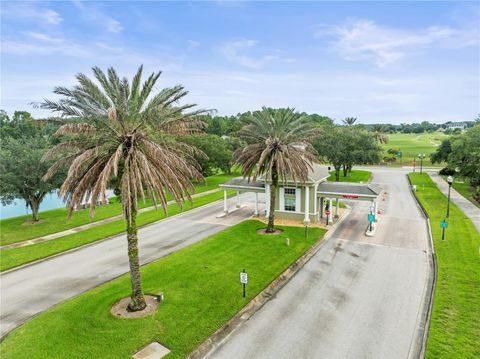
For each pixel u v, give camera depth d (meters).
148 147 13.73
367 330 13.60
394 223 30.30
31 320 14.19
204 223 31.45
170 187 14.20
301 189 31.11
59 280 19.05
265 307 15.56
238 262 20.61
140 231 28.97
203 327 13.52
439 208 34.38
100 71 14.01
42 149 32.19
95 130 13.74
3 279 19.34
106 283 18.30
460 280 17.44
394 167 76.44
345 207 37.41
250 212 35.88
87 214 35.06
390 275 19.00
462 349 11.82
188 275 18.62
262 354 12.14
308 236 26.16
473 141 38.75
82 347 12.17
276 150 25.83
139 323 13.68
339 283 18.08
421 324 13.98
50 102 13.12
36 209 33.16
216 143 55.25
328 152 54.28
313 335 13.30
